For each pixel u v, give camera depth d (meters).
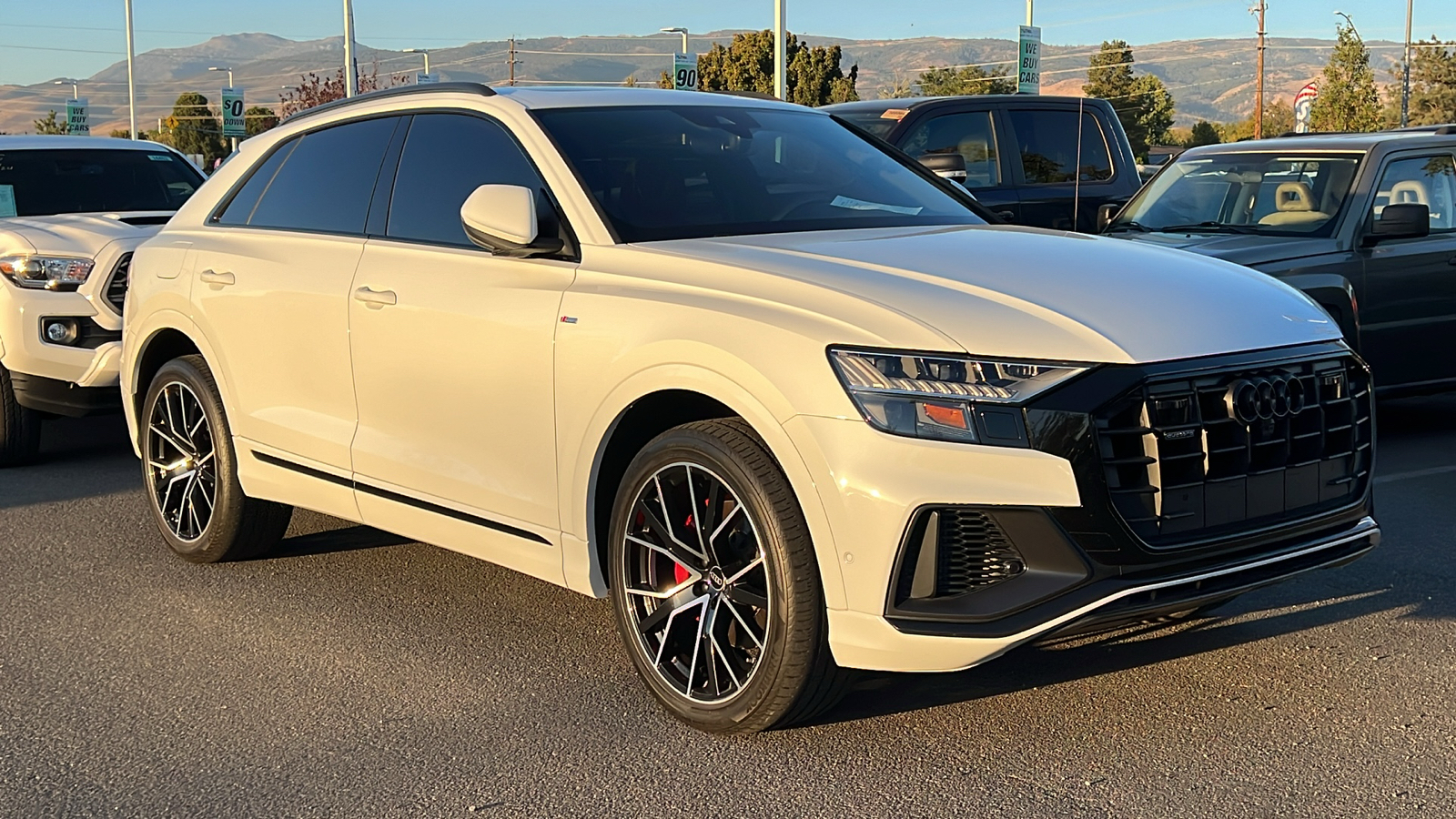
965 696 4.10
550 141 4.54
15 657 4.62
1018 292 3.70
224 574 5.59
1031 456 3.35
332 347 4.95
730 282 3.87
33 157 9.28
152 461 5.91
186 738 3.92
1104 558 3.38
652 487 3.93
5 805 3.51
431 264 4.63
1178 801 3.39
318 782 3.62
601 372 3.96
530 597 5.22
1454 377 8.40
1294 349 3.79
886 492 3.37
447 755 3.76
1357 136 8.66
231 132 44.50
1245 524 3.63
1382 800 3.37
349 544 6.02
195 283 5.62
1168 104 72.56
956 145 10.38
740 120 5.11
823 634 3.58
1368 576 5.29
